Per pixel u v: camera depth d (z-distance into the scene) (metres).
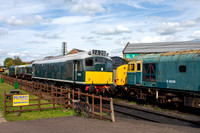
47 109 11.21
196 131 7.27
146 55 14.65
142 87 14.55
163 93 12.96
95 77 14.38
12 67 46.47
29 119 8.82
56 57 19.92
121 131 6.73
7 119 8.66
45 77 21.44
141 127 7.50
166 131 6.88
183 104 12.51
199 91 10.77
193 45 33.78
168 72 12.52
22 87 21.72
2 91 19.30
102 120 8.89
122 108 12.69
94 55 14.48
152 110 12.12
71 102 11.79
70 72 15.46
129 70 15.65
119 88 16.83
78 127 7.30
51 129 6.94
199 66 10.84
